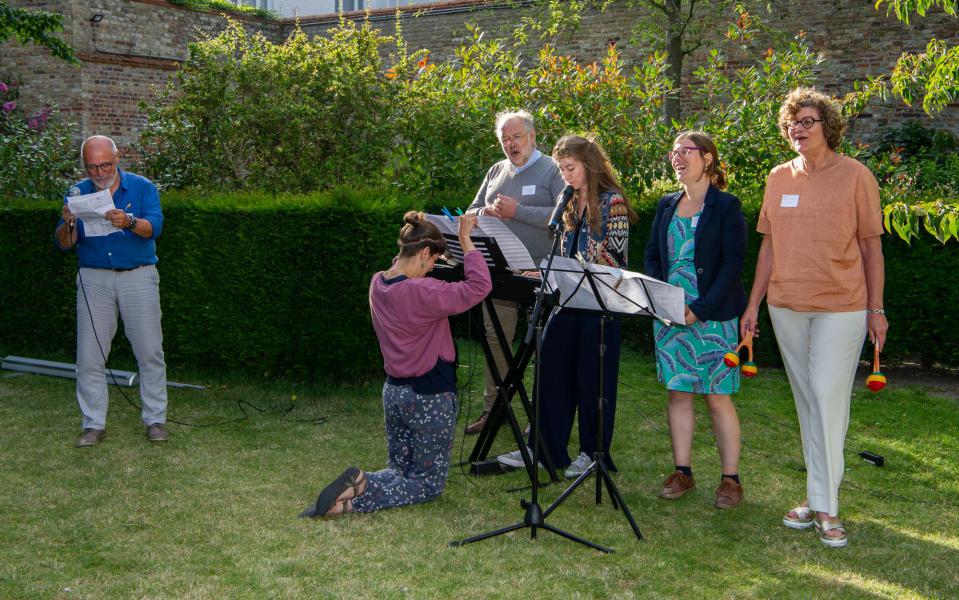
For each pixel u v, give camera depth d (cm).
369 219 608
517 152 511
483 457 492
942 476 477
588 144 452
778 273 399
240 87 882
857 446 523
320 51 895
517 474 480
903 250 668
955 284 657
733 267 421
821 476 390
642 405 609
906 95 532
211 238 654
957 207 420
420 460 425
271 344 646
